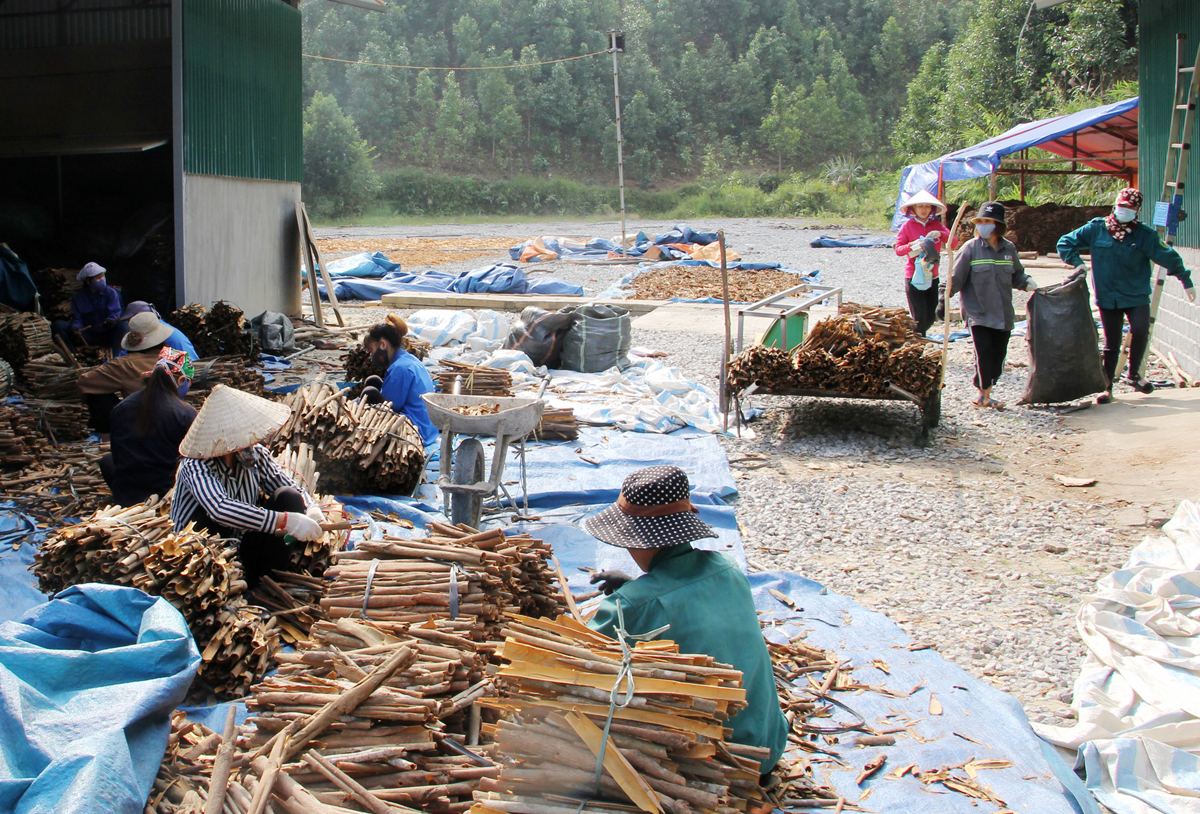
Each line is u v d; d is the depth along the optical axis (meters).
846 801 3.20
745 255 27.22
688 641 3.01
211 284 11.80
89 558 3.84
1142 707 3.82
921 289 10.45
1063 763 3.46
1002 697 3.91
